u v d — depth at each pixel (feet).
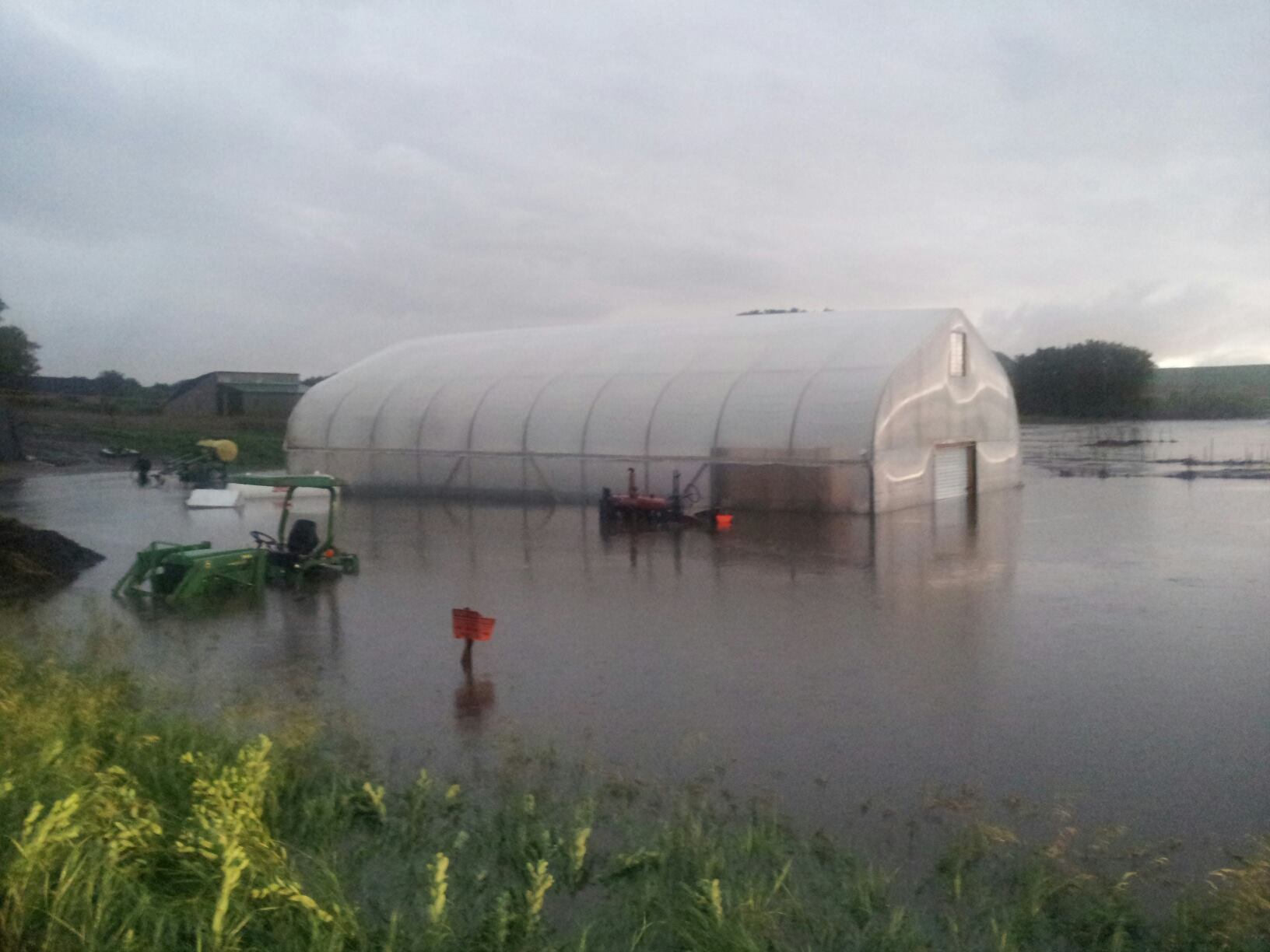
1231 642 36.17
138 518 80.89
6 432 136.15
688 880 17.37
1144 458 136.77
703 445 81.76
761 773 23.59
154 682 28.99
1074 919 16.22
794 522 72.69
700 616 41.70
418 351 115.44
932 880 17.90
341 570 53.11
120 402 235.81
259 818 18.48
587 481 87.10
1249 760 24.23
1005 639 36.88
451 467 94.73
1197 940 15.44
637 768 23.89
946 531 67.05
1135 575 50.37
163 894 15.31
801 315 100.83
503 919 15.05
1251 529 67.82
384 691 31.01
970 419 90.38
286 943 14.24
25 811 15.66
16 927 13.02
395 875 17.75
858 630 38.70
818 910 16.39
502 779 22.98
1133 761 24.21
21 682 25.13
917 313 89.86
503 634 38.88
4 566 50.93
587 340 105.70
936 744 25.53
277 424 198.80
